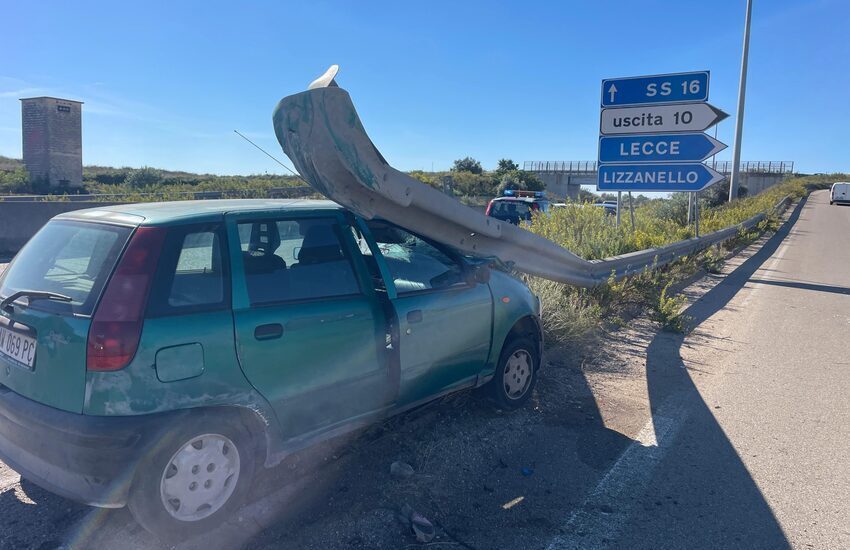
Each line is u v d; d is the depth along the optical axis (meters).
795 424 5.08
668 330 8.22
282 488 3.80
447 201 4.85
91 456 2.88
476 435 4.67
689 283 12.60
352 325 3.80
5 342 3.40
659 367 6.61
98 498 2.95
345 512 3.56
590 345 7.14
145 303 3.01
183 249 3.23
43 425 3.00
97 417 2.90
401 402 4.19
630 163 11.91
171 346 3.03
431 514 3.60
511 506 3.73
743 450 4.57
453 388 4.59
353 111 3.88
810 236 25.59
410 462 4.20
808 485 4.05
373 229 4.62
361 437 4.50
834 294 11.51
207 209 3.52
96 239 3.30
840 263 16.47
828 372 6.51
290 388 3.49
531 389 5.36
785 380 6.23
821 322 9.02
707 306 10.16
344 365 3.76
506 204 19.70
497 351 4.91
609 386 5.95
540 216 12.61
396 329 4.03
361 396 3.90
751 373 6.45
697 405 5.48
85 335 2.93
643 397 5.67
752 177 82.75
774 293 11.52
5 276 3.73
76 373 2.94
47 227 3.74
